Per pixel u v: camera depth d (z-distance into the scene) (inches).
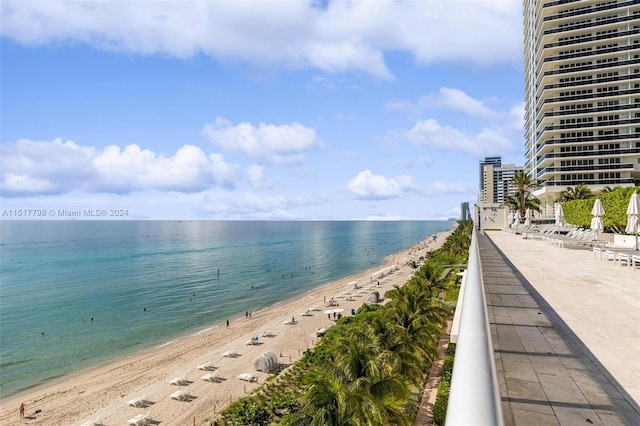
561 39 3088.1
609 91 2871.6
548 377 193.3
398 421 575.5
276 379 1163.9
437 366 958.4
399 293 1054.4
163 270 3951.8
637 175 2851.9
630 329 268.4
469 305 82.8
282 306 2336.4
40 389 1246.3
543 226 2283.5
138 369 1379.2
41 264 4453.7
